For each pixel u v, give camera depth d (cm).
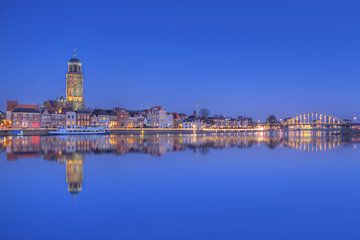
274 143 12469
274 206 3033
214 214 2797
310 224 2564
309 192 3572
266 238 2300
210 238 2302
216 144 11456
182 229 2461
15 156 6894
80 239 2283
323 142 13500
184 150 8650
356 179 4328
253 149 9188
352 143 12744
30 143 11262
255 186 3866
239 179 4294
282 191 3616
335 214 2802
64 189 3647
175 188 3734
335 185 3941
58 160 6197
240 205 3059
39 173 4681
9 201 3166
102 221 2623
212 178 4356
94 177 4378
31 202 3131
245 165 5625
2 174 4606
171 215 2769
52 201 3159
